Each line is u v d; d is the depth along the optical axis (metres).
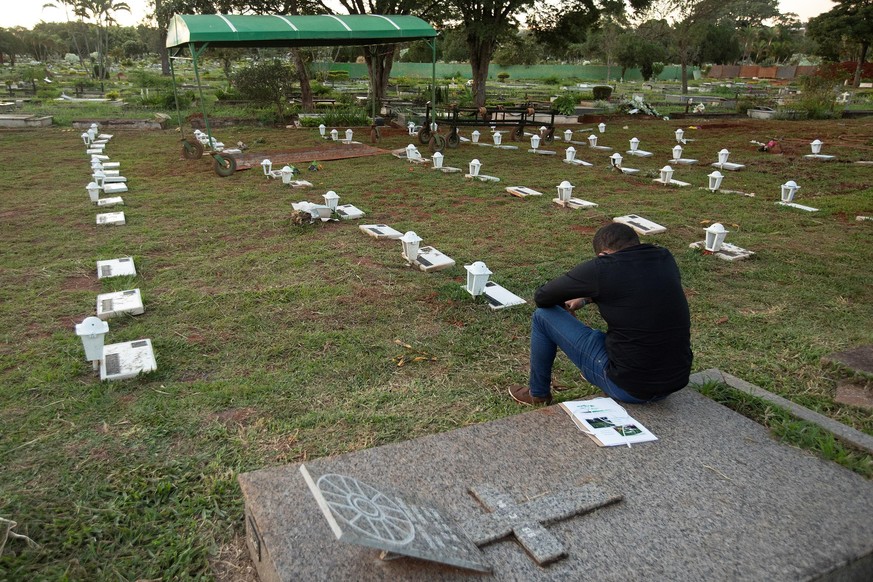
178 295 5.49
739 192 10.34
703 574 2.07
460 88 39.06
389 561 2.06
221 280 5.91
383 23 13.45
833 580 2.13
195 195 9.75
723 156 12.59
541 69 64.00
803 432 2.90
